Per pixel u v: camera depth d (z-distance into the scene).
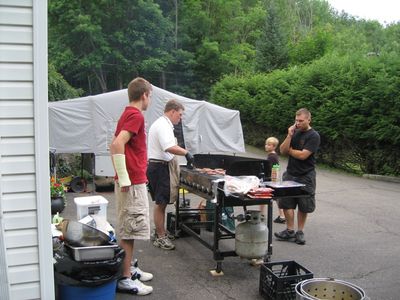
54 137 9.18
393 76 10.81
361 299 2.89
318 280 3.20
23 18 2.56
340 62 13.30
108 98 9.30
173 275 4.26
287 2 48.88
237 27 38.66
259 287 3.82
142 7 32.56
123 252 3.24
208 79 35.88
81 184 9.28
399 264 4.68
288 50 30.20
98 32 31.52
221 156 5.20
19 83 2.59
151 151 4.97
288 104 15.34
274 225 6.30
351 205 7.81
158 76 34.47
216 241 4.21
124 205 3.61
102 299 3.12
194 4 36.69
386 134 10.88
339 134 12.57
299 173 5.27
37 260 2.70
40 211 2.68
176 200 5.45
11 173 2.60
